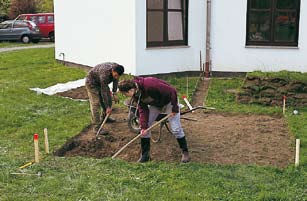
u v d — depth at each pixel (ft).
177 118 21.49
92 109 26.30
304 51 42.80
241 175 19.85
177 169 20.44
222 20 43.39
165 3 43.01
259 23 43.42
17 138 25.45
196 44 44.47
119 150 22.97
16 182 19.12
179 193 17.92
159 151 23.44
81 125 27.81
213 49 44.06
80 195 17.90
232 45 43.73
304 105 32.40
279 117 30.42
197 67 44.86
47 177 19.63
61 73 47.55
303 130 26.66
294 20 42.75
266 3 42.96
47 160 21.67
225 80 42.09
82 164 21.12
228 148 23.85
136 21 41.29
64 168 20.67
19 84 41.14
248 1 42.88
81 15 49.49
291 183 19.15
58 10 54.44
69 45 52.75
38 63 55.42
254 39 43.75
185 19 44.14
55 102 33.94
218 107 32.53
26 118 29.58
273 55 43.39
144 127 21.56
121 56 43.93
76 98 35.55
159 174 19.80
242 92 33.83
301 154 22.62
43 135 25.88
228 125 28.12
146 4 41.68
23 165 21.06
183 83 40.73
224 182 19.02
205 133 26.37
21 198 17.62
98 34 46.93
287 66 43.34
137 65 42.01
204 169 20.49
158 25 43.11
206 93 37.35
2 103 33.37
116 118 29.89
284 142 24.84
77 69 50.19
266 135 26.12
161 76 43.42
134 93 20.43
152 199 17.52
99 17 46.34
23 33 91.66
